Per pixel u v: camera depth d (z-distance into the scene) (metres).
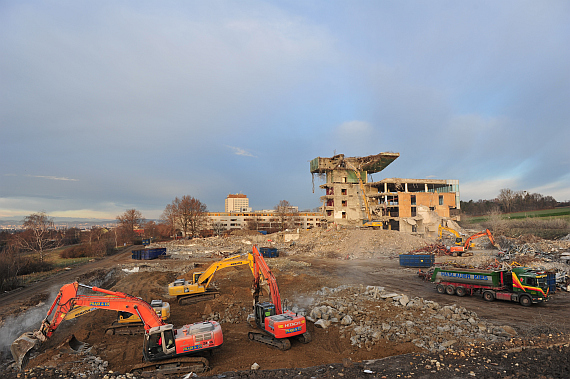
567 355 13.74
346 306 23.97
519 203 155.00
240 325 22.16
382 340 17.58
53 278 44.78
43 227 66.62
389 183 104.62
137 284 39.69
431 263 46.00
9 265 39.56
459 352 15.16
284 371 13.88
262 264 20.73
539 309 23.22
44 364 16.14
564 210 133.00
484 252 55.97
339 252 65.69
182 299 28.66
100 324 23.61
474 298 27.20
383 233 73.44
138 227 176.38
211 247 86.44
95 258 73.44
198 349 15.22
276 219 178.00
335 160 100.62
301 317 18.03
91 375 14.26
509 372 12.53
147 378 14.13
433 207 99.81
